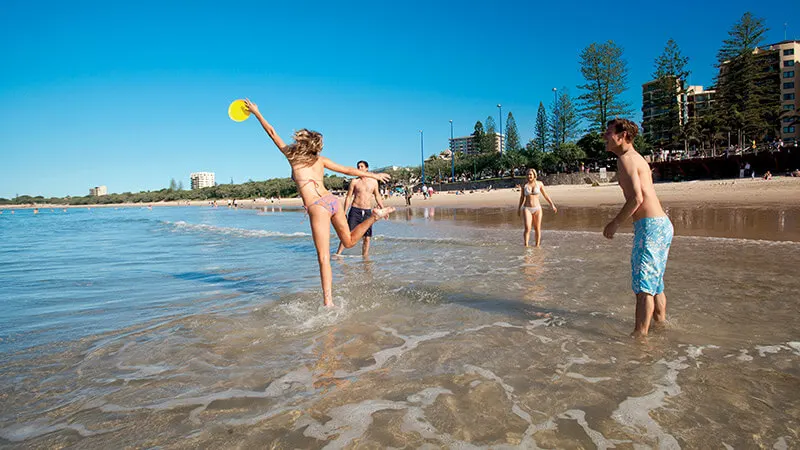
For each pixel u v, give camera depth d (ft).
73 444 6.50
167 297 16.19
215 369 9.19
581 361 9.23
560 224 43.37
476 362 9.29
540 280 17.34
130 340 11.14
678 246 24.82
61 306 15.01
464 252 26.20
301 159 14.21
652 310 10.71
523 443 6.36
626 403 7.46
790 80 245.65
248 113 14.62
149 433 6.77
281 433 6.73
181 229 58.59
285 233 45.09
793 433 6.49
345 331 11.50
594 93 205.46
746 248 23.44
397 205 122.21
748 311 12.37
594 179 174.19
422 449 6.26
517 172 264.93
